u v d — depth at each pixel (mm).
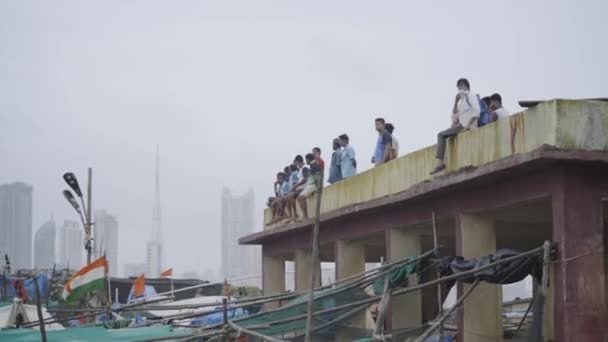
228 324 14766
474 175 13953
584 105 12391
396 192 17719
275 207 25172
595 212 12438
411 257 16281
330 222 21062
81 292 22609
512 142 13469
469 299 15148
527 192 13312
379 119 19328
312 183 21922
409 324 18031
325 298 15961
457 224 15461
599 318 12242
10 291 31328
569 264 12188
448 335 17453
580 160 12102
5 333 16844
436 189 15305
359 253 21031
